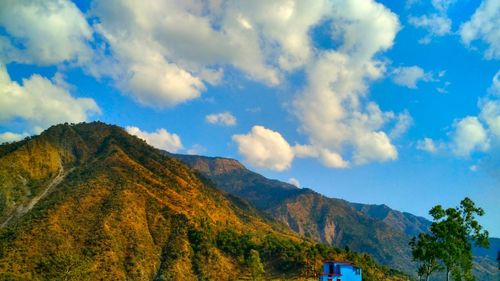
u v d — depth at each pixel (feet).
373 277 481.46
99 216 606.14
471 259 238.27
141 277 525.75
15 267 458.50
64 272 459.32
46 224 556.10
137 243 582.76
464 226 239.71
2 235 534.78
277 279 552.41
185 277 557.74
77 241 545.85
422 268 255.50
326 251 609.42
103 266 508.12
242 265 631.15
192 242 636.48
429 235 254.68
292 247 651.25
